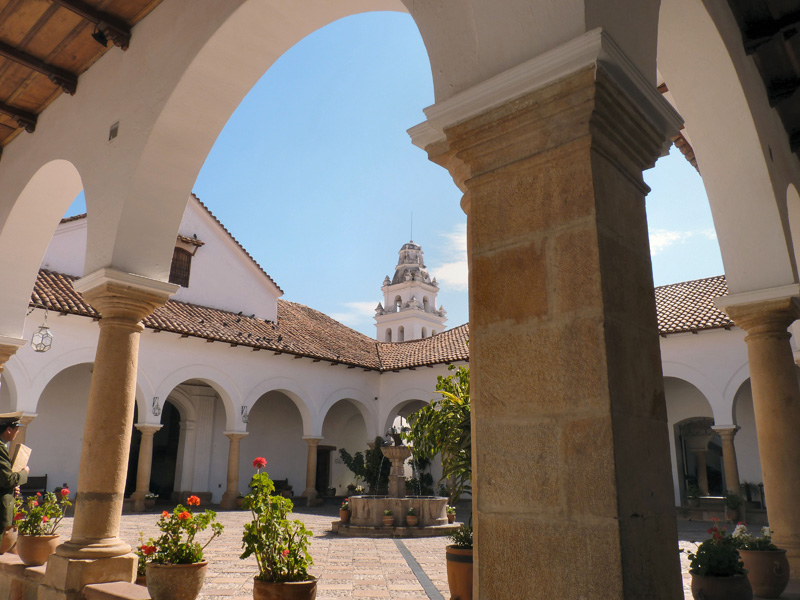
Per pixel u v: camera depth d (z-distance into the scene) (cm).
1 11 578
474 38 294
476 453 250
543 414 232
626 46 276
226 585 745
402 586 766
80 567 479
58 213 752
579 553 212
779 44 530
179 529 489
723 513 1659
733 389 1638
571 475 220
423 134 316
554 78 251
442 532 1338
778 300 530
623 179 259
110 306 541
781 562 499
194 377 1814
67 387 1795
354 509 1381
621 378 224
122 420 529
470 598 482
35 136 738
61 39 623
